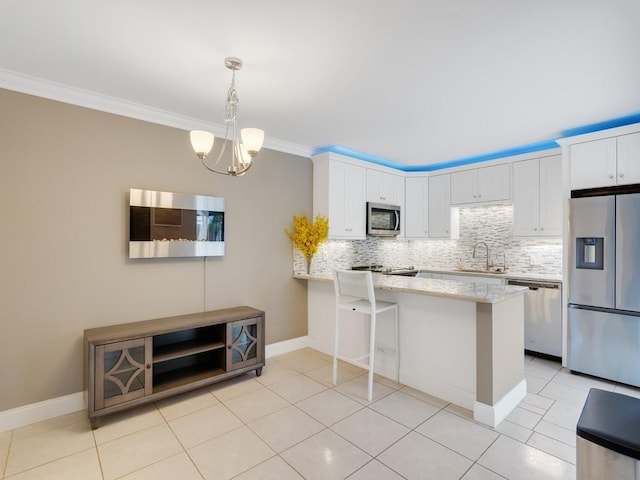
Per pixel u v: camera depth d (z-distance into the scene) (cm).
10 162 222
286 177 377
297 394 271
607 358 294
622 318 285
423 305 274
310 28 171
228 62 204
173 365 294
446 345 259
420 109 275
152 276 282
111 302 262
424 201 482
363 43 185
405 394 270
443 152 413
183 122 296
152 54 197
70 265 244
